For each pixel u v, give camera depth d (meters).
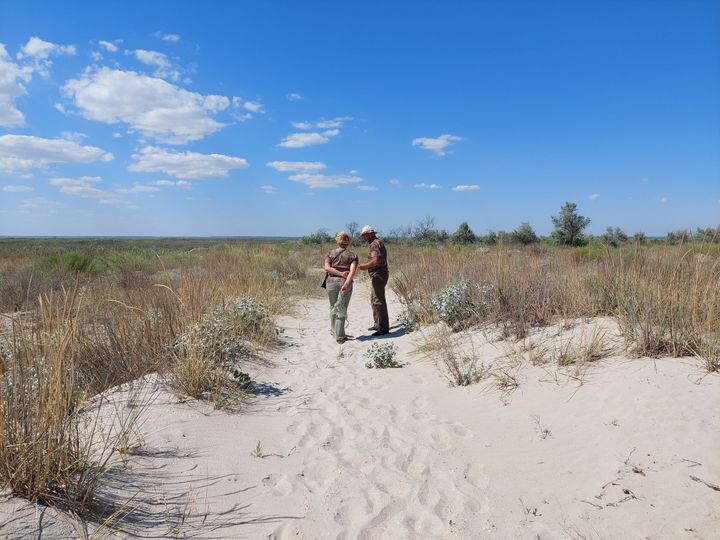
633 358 4.84
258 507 3.15
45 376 3.06
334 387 5.75
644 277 5.93
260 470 3.64
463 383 5.52
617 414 3.98
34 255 18.59
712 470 3.08
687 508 2.82
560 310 6.93
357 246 30.67
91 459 3.18
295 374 6.32
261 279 12.59
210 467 3.54
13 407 2.83
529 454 3.80
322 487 3.46
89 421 3.73
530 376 5.16
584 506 3.04
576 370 4.87
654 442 3.49
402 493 3.39
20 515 2.50
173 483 3.26
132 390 4.76
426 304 9.05
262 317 8.13
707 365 4.28
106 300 6.92
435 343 7.12
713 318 4.79
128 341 5.64
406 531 2.96
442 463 3.80
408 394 5.48
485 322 7.39
